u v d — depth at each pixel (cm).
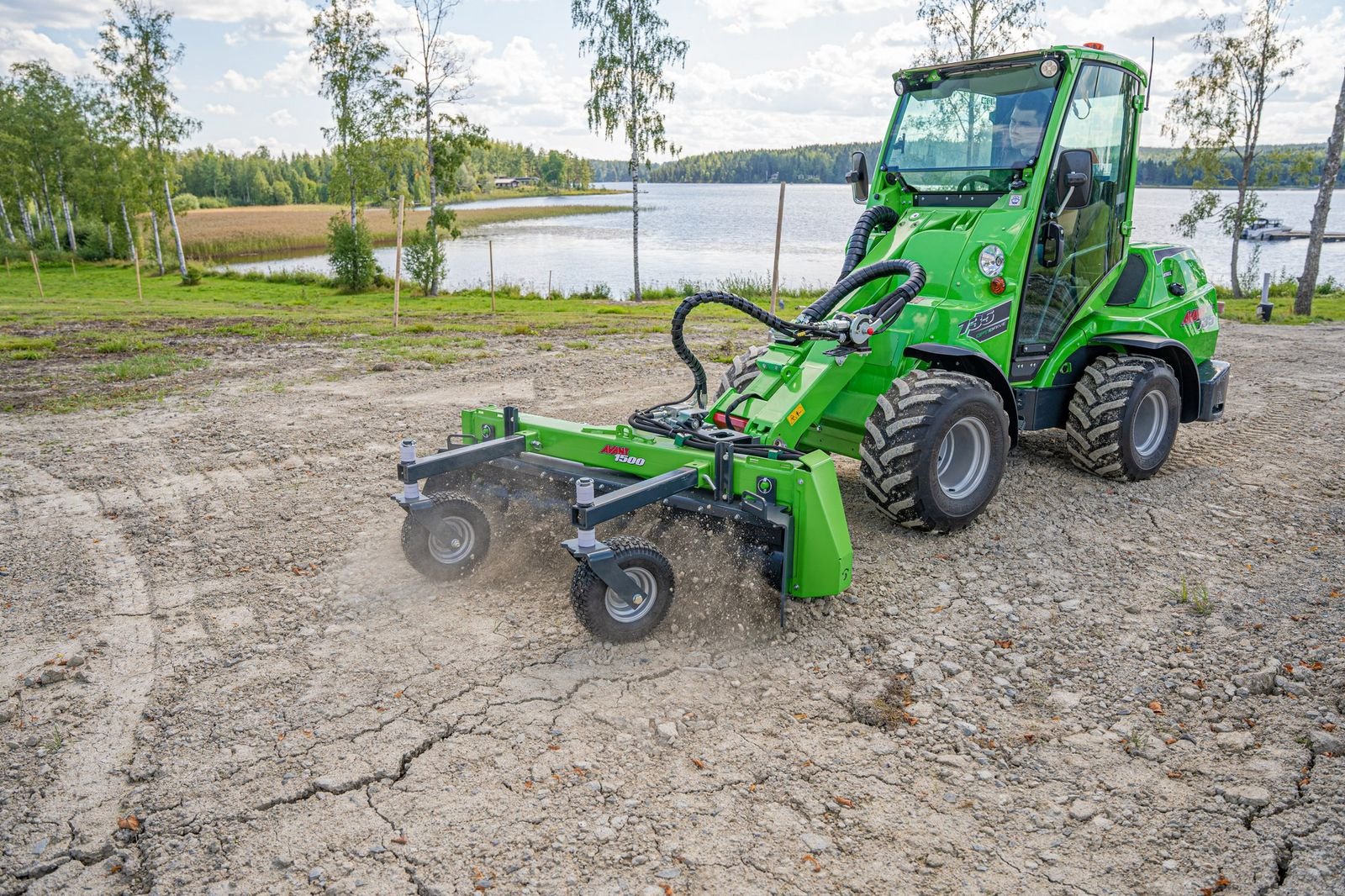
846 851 306
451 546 510
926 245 584
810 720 384
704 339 1512
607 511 408
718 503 451
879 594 501
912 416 520
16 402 1009
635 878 293
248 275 4328
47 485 703
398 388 1066
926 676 418
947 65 607
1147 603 489
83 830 320
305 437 837
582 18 2856
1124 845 309
